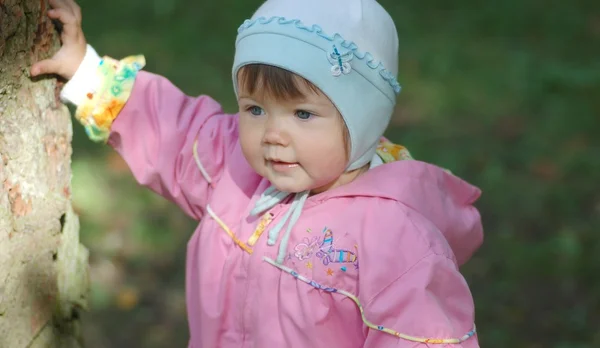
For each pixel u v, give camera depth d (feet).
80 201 16.15
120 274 14.90
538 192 17.40
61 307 8.51
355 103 7.43
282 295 7.61
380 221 7.52
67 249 8.54
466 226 8.32
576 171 18.19
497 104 20.93
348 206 7.72
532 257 15.48
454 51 23.34
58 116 8.23
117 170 17.19
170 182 8.52
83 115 8.34
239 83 7.47
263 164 7.55
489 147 19.04
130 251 15.39
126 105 8.45
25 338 7.91
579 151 18.92
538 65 22.65
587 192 17.42
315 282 7.50
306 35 7.22
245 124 7.54
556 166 18.35
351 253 7.50
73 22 8.07
